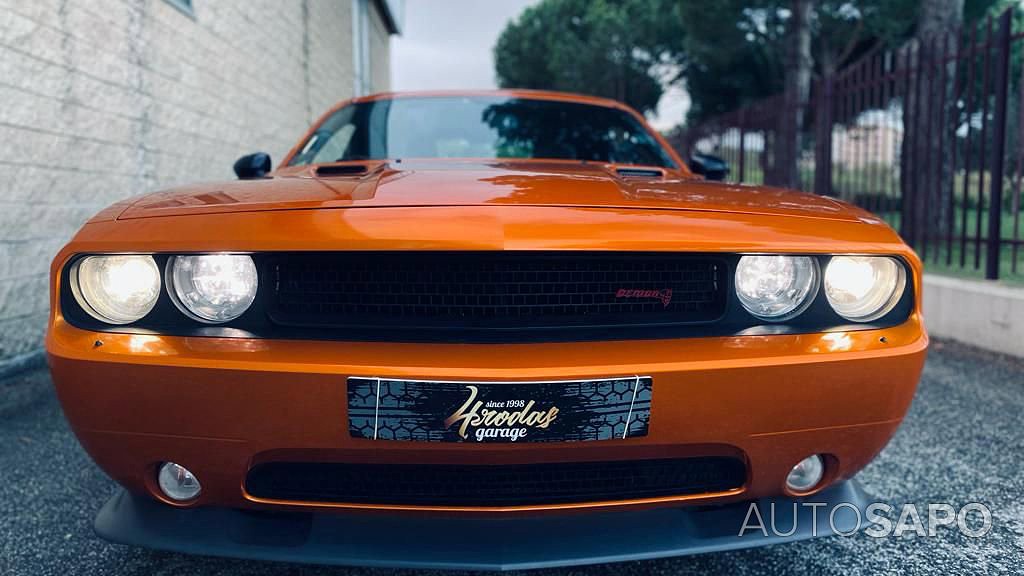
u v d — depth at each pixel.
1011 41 4.12
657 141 2.77
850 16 15.86
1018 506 2.01
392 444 1.25
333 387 1.23
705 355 1.28
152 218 1.36
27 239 3.41
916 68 5.06
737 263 1.34
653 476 1.37
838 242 1.36
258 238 1.26
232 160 6.26
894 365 1.35
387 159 2.38
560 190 1.49
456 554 1.31
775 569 1.69
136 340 1.28
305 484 1.34
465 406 1.22
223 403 1.24
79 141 3.83
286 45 8.11
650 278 1.34
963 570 1.68
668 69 24.66
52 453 2.44
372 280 1.29
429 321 1.29
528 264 1.29
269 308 1.29
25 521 1.93
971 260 5.52
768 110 7.88
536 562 1.30
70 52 3.75
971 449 2.43
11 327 3.31
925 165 4.97
